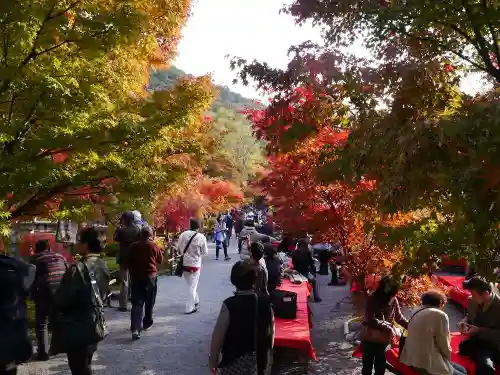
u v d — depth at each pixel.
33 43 5.00
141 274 7.73
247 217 35.34
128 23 5.27
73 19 5.49
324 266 15.62
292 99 4.29
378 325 5.36
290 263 12.16
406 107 2.92
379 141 2.82
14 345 4.01
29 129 5.46
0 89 5.07
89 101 5.33
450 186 2.57
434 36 3.50
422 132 2.61
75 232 9.93
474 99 2.89
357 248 7.36
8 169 5.18
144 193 6.46
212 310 9.79
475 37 3.40
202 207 17.56
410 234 3.22
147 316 8.15
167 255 15.98
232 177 31.14
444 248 3.07
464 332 5.45
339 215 7.26
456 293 10.14
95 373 6.18
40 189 6.18
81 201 6.59
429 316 4.71
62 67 5.17
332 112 4.07
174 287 12.48
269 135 4.68
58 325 4.58
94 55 5.39
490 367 5.07
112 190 6.47
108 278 4.89
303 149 6.45
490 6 3.06
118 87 6.15
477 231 2.59
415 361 4.73
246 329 3.53
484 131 2.45
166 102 6.11
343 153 3.14
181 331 8.18
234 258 19.45
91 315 4.62
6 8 4.59
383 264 7.18
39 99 5.05
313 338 8.17
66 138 5.40
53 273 6.57
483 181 2.43
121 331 8.12
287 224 7.66
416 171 2.68
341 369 6.62
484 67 3.55
